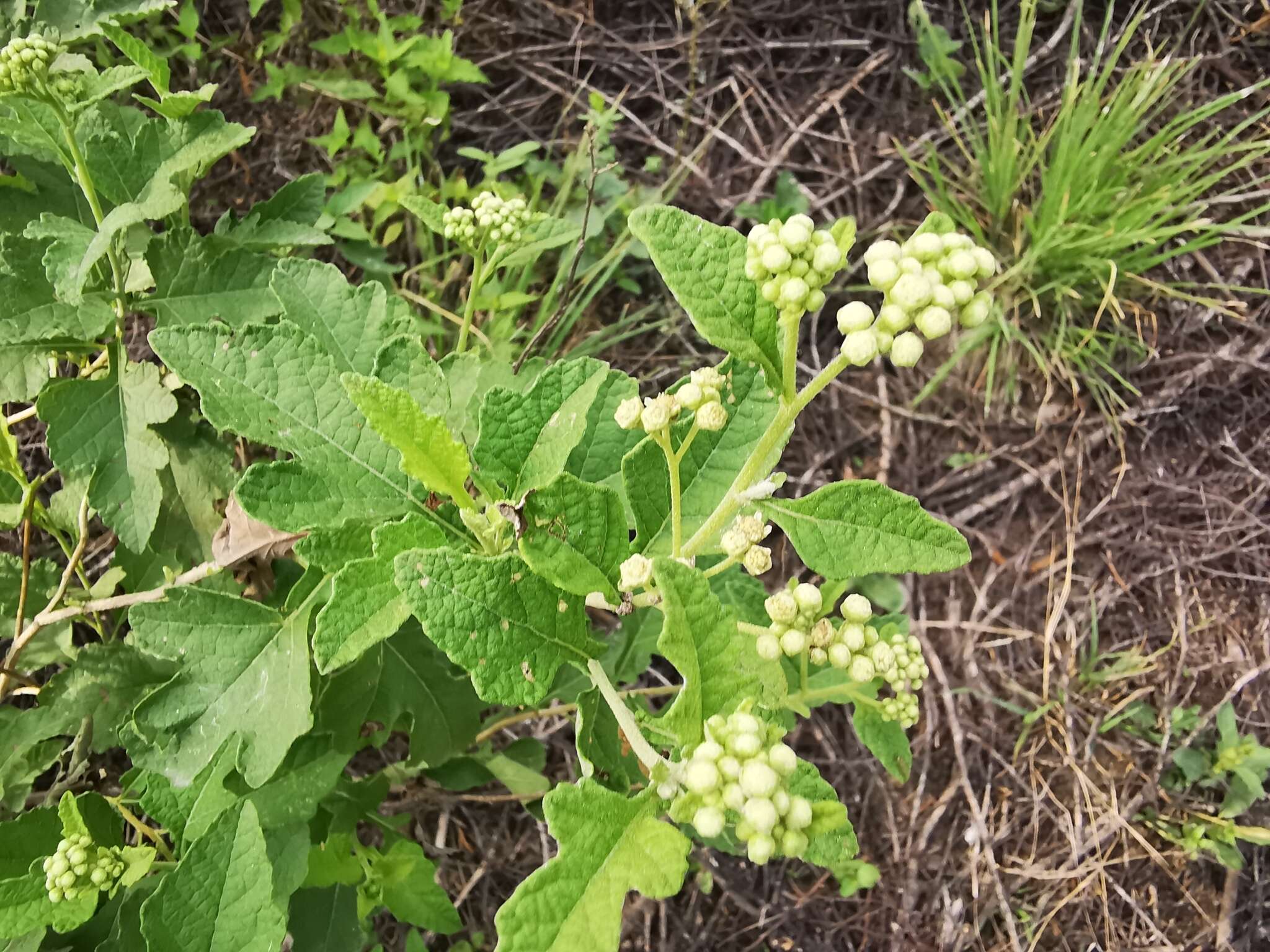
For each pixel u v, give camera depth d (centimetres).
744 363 27
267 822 32
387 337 30
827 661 26
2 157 38
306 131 56
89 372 39
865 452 61
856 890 55
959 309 20
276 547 32
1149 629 60
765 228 20
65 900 30
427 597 21
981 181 61
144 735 29
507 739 51
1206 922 57
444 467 22
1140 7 62
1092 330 58
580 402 23
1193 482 61
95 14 36
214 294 35
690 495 26
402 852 37
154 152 32
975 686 59
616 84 62
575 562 22
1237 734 57
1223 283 61
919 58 64
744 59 63
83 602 36
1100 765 59
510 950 17
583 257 56
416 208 36
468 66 54
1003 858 57
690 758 20
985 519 61
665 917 53
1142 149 54
